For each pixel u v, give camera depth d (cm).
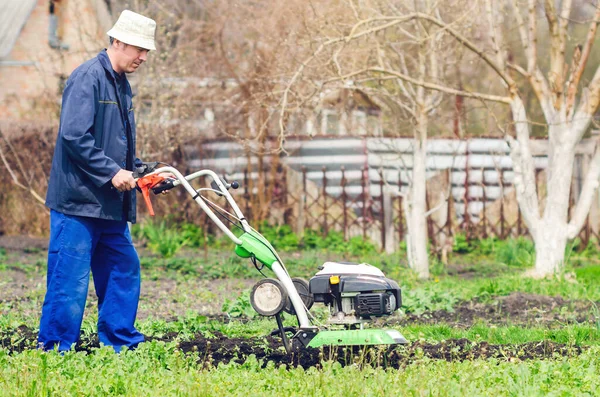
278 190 5150
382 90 3891
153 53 4909
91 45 6144
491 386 1584
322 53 3666
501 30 3891
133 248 2025
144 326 2291
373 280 1786
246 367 1778
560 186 3703
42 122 5400
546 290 3228
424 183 4056
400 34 4275
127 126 1981
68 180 1911
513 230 4966
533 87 3775
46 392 1509
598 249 4831
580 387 1575
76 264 1917
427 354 1942
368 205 4981
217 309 2955
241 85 4856
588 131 5009
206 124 5234
